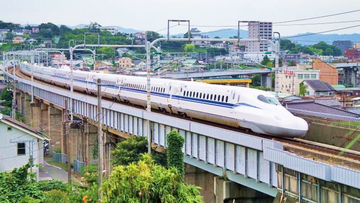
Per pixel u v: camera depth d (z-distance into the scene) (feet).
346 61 595.47
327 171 87.40
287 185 102.58
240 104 147.02
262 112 137.39
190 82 183.11
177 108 184.55
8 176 128.77
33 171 172.14
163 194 89.81
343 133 127.24
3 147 168.35
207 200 148.05
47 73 399.44
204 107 165.99
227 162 126.00
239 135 116.37
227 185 126.72
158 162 151.12
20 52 576.61
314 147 122.11
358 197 85.76
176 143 121.49
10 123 167.94
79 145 263.90
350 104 282.97
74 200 121.49
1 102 475.72
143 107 224.12
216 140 129.80
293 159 95.30
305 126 131.54
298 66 489.67
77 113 260.01
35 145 172.45
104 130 214.69
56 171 234.38
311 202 95.66
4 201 118.21
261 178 114.01
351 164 94.89
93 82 282.77
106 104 204.54
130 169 94.53
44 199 121.29
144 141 161.07
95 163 239.91
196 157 139.44
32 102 362.53
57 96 302.04
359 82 554.46
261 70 447.42
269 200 131.44
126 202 90.58
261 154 113.50
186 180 146.30
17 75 486.79
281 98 237.25
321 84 398.42
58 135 320.50
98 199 114.73
